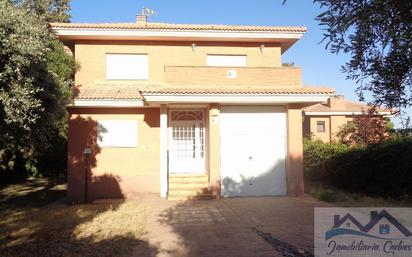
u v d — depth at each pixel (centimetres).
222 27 1917
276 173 1680
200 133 1819
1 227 1130
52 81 1170
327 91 1602
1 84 947
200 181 1694
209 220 1170
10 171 2620
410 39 388
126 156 1803
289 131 1659
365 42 452
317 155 2053
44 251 873
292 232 1016
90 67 1933
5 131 1031
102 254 843
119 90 1834
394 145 1551
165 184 1644
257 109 1686
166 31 1900
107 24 1878
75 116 1789
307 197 1612
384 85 507
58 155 2720
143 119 1814
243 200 1549
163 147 1653
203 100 1581
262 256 814
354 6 417
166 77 1681
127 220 1175
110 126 1802
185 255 829
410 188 1482
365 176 1688
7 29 948
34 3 1540
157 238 969
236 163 1664
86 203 1670
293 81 1728
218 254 831
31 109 1028
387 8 391
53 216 1288
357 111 3294
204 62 1981
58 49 1688
